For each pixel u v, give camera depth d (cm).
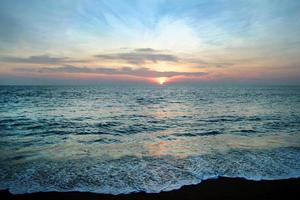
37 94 5831
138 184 600
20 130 1389
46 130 1396
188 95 6203
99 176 651
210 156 846
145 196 536
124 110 2581
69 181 615
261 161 786
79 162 773
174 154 874
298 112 2298
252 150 930
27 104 3120
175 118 1950
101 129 1449
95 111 2455
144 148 972
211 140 1127
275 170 701
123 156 848
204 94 6725
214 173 677
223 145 1019
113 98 4828
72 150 930
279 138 1165
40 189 567
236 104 3303
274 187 588
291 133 1297
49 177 640
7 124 1602
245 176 655
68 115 2111
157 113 2311
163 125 1606
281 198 532
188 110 2577
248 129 1427
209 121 1781
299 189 577
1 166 722
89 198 525
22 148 955
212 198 530
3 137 1186
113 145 1027
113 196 535
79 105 3106
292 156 843
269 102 3616
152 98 4972
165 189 573
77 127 1513
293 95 5781
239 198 530
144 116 2088
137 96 5722
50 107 2775
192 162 777
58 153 881
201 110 2566
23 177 637
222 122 1725
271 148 961
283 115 2081
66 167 722
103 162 775
